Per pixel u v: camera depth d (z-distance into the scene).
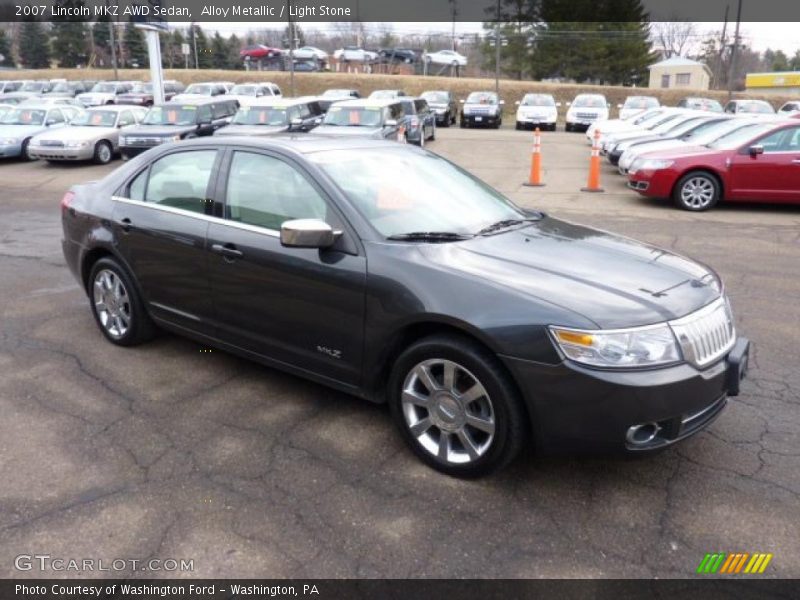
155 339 5.04
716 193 10.82
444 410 3.23
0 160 18.77
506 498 3.10
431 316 3.13
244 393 4.16
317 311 3.59
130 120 19.34
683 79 63.88
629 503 3.06
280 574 2.62
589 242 3.79
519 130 30.81
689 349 2.96
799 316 5.62
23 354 4.77
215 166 4.17
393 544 2.79
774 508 3.02
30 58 75.00
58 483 3.19
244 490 3.15
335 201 3.60
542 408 2.92
